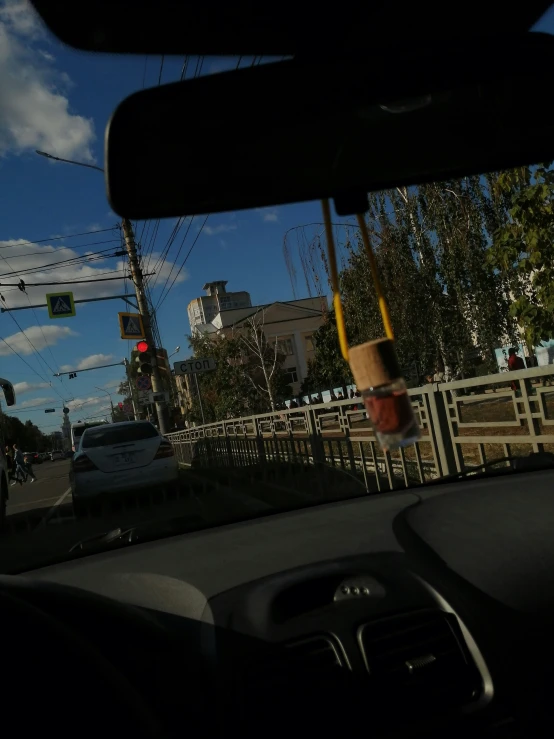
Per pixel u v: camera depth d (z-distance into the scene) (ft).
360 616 6.27
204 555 8.63
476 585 6.86
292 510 11.48
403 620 6.30
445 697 5.92
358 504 10.78
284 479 32.86
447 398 19.85
